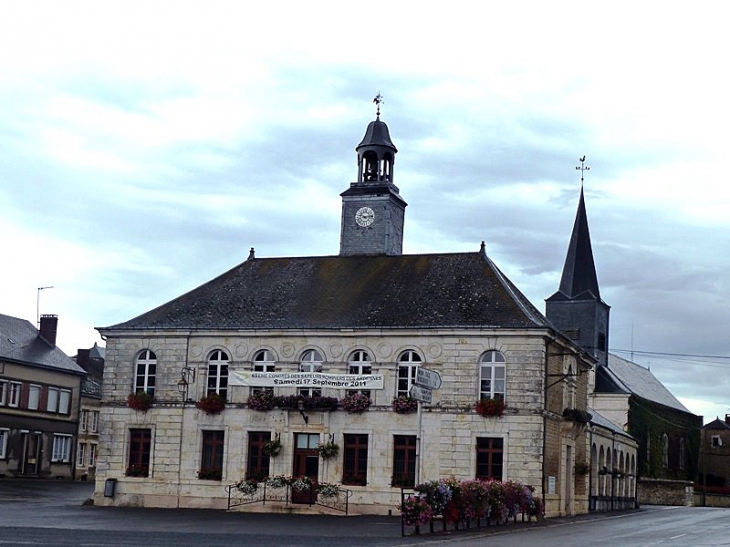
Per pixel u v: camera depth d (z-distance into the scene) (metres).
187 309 45.94
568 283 75.75
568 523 37.06
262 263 48.12
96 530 28.34
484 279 43.84
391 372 42.00
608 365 79.44
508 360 40.81
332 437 42.16
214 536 27.05
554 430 42.56
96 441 72.31
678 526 35.12
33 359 65.12
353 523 34.56
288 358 43.38
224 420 43.47
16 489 51.09
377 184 48.84
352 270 46.47
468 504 31.31
